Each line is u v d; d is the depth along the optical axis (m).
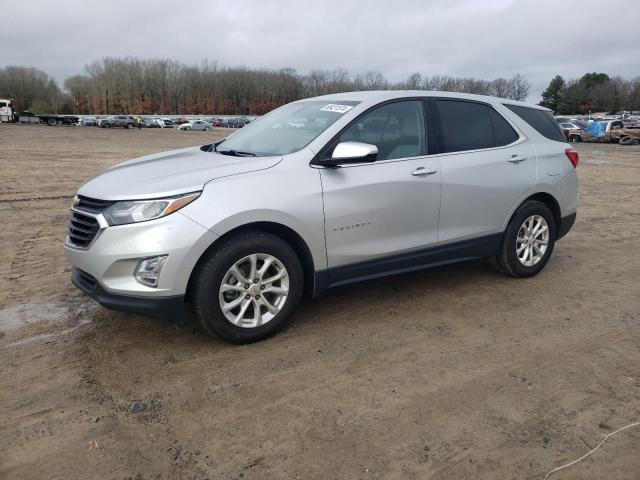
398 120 4.36
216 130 68.50
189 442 2.69
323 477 2.46
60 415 2.89
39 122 70.94
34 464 2.51
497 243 4.98
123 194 3.40
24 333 3.88
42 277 5.14
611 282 5.25
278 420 2.88
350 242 4.01
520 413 2.98
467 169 4.59
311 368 3.44
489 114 4.98
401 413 2.96
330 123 4.09
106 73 122.25
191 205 3.38
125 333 3.90
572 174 5.47
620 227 7.96
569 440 2.75
